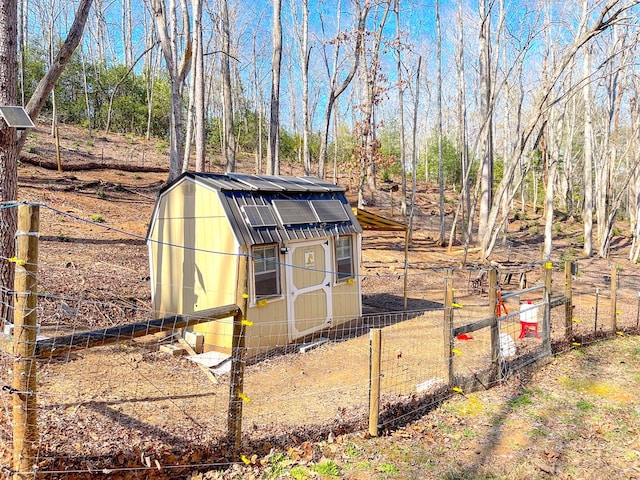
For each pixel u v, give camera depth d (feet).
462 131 77.66
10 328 17.24
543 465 14.75
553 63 64.03
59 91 95.40
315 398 19.58
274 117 52.70
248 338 25.05
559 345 25.98
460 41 79.71
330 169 117.60
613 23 39.75
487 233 54.08
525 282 45.80
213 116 123.24
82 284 29.48
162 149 88.28
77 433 13.98
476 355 25.02
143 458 12.99
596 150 103.19
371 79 75.10
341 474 13.73
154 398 18.13
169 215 28.40
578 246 80.53
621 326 31.19
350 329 31.37
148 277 34.68
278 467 13.76
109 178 63.72
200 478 12.89
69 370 19.72
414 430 16.76
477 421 17.72
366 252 57.62
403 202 83.05
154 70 114.32
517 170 115.65
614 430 17.24
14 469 10.55
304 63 73.77
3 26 20.25
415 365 23.70
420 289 44.70
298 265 28.37
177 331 27.04
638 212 70.64
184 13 42.11
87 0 21.57
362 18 64.90
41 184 52.08
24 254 10.00
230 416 14.21
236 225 24.86
